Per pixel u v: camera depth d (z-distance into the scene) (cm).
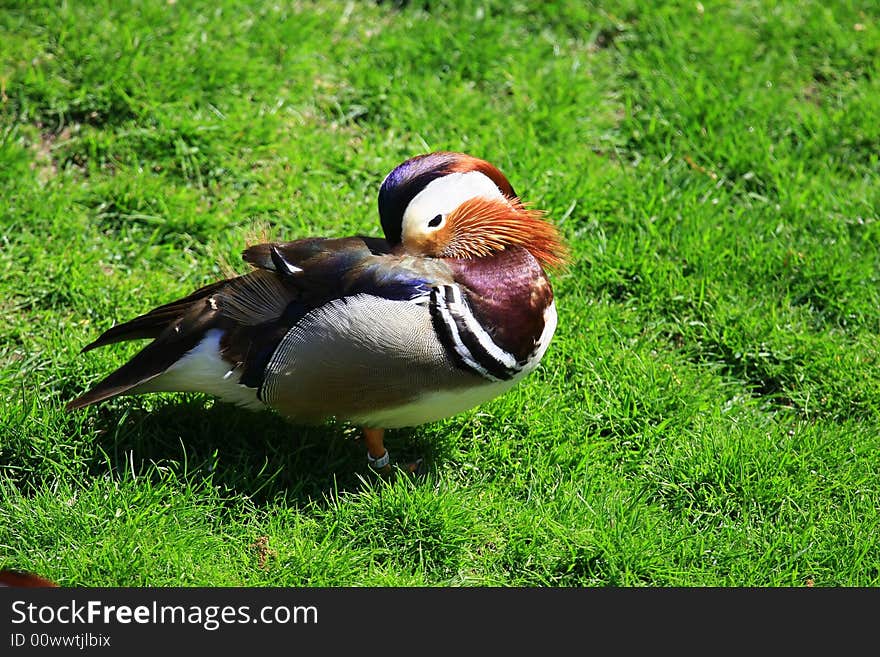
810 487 851
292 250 792
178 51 1178
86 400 791
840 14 1356
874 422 925
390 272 752
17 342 939
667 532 810
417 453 879
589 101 1225
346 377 756
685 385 933
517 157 1140
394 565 789
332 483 847
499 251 782
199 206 1077
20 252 998
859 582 787
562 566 790
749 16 1355
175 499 801
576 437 887
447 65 1244
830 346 978
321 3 1313
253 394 798
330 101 1198
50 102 1123
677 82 1247
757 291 1038
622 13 1335
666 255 1066
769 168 1162
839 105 1264
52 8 1199
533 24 1321
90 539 773
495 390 789
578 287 1025
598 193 1109
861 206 1120
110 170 1102
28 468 829
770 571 791
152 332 833
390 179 774
